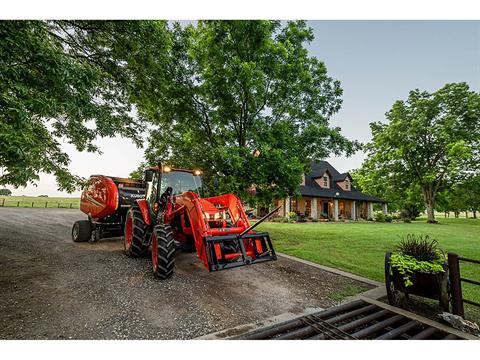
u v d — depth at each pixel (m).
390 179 31.14
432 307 3.74
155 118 9.68
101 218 7.96
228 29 8.70
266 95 9.79
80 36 6.23
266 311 3.59
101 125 5.74
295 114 10.36
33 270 4.84
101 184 7.68
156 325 3.05
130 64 7.04
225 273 5.24
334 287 4.66
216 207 4.92
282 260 6.56
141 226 5.86
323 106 10.69
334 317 3.38
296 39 10.26
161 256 4.42
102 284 4.23
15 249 6.43
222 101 9.34
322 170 28.53
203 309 3.54
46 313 3.21
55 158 3.96
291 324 3.17
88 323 3.02
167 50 7.38
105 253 6.41
